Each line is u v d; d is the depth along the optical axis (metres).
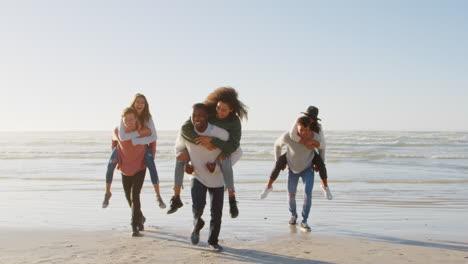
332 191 9.81
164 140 49.81
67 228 5.69
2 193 9.61
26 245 4.59
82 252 4.25
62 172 14.61
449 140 40.44
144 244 4.65
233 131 4.18
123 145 5.06
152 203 8.11
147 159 5.14
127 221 6.28
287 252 4.30
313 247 4.54
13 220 6.36
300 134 5.39
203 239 4.93
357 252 4.32
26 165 17.42
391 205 7.93
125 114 4.91
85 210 7.34
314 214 6.97
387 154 22.58
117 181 11.99
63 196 9.09
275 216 6.73
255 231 5.49
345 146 32.69
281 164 5.81
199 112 4.02
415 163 17.89
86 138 65.38
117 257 4.04
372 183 11.35
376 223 6.17
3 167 16.55
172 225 5.91
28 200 8.52
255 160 19.50
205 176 4.28
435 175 13.35
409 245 4.68
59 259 3.97
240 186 10.82
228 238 5.02
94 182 11.74
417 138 44.97
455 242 4.87
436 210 7.42
